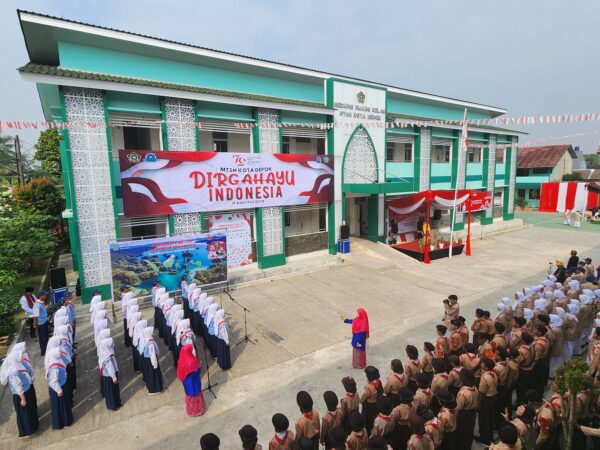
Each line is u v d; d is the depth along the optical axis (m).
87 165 11.84
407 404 5.36
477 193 25.62
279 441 4.67
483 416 6.18
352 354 9.30
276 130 15.83
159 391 7.86
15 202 19.20
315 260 17.16
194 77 17.20
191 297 10.41
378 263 17.44
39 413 7.28
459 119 29.02
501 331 7.33
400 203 19.86
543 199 42.25
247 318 11.65
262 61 17.84
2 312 10.36
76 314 11.55
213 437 4.36
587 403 5.55
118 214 12.54
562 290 10.33
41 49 14.94
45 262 17.61
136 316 8.70
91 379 8.40
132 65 15.66
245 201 15.12
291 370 8.70
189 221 13.98
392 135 20.88
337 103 17.62
